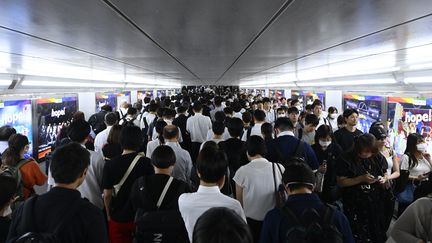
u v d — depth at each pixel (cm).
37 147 715
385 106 612
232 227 108
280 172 282
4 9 205
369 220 319
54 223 174
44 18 230
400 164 427
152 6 205
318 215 188
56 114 805
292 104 797
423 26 258
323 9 211
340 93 838
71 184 186
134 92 1627
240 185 282
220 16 234
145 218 235
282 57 523
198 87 3800
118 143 409
